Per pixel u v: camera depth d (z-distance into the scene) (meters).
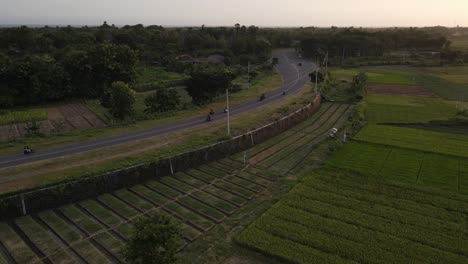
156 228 24.72
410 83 114.94
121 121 67.88
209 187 43.28
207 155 50.88
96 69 98.31
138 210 37.66
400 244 31.25
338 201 38.91
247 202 39.75
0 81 87.19
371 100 92.25
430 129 68.12
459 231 33.28
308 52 182.38
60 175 41.62
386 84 113.75
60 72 93.62
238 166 49.78
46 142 54.12
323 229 33.66
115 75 99.69
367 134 63.38
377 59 167.62
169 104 77.12
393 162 50.09
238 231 34.00
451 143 58.47
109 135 57.91
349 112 79.75
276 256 29.92
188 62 151.62
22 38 149.25
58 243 31.83
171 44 178.75
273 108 76.62
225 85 86.44
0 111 81.50
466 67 149.50
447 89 106.69
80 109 86.81
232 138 55.12
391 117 75.94
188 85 83.88
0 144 52.75
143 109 84.50
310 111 77.44
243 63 155.62
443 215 35.97
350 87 101.44
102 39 174.25
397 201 38.84
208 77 82.75
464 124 70.69
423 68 148.38
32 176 41.44
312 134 64.56
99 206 38.25
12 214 35.62
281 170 48.50
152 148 51.34
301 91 95.62
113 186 41.88
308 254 29.98
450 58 160.12
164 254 24.80
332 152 54.16
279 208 37.53
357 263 28.91
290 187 43.22
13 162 45.81
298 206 37.94
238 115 70.88
